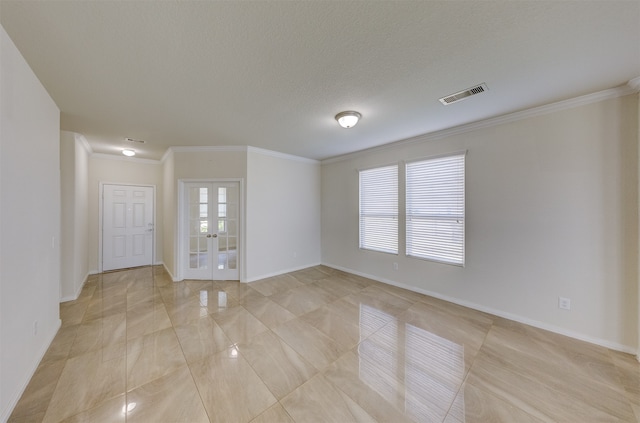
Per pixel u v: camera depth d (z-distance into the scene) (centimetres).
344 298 354
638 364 204
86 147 412
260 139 386
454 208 337
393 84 217
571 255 248
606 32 151
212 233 443
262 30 150
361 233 468
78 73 196
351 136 368
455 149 333
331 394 172
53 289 241
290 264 498
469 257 321
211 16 139
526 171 274
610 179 228
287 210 493
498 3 130
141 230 525
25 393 170
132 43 161
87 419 150
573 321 247
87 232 446
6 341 152
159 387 178
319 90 228
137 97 239
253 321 283
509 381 185
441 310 313
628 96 219
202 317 292
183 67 190
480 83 215
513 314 284
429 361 210
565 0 128
